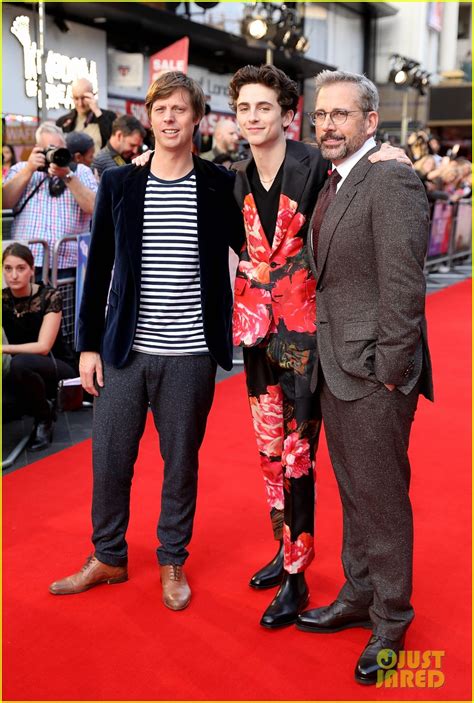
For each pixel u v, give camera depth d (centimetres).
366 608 235
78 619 243
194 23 1015
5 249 388
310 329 233
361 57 1822
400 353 195
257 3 925
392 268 192
